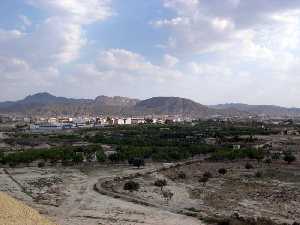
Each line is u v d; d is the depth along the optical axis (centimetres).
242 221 7612
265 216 8319
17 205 5938
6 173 13912
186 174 13525
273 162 16025
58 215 8038
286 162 15975
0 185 11406
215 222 7588
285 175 13012
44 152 16525
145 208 8794
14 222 5266
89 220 7644
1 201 5791
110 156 16612
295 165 15200
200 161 16800
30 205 8881
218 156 16975
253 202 9506
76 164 16212
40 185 11488
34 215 5797
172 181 12281
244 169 14425
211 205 9238
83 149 18188
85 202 9338
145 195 10219
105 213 8256
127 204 9181
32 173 13888
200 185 11581
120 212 8362
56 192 10519
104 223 7419
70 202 9325
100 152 17238
